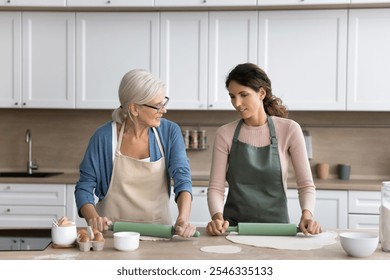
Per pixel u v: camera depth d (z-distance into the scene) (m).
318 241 1.76
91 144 2.05
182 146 2.10
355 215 3.46
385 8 3.62
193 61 3.77
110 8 3.71
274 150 2.14
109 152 2.04
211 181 2.18
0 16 3.85
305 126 4.04
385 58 3.64
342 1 3.52
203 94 3.76
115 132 2.06
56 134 4.21
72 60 3.83
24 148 4.23
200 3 3.61
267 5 3.57
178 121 4.12
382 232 1.65
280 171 2.13
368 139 4.02
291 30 3.69
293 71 3.70
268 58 3.72
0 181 3.62
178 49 3.77
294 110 3.82
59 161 4.21
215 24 3.74
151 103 1.92
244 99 2.05
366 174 4.01
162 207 2.11
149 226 1.80
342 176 3.89
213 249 1.64
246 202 2.16
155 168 2.05
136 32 3.79
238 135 2.19
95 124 4.19
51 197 3.62
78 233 1.72
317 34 3.68
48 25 3.84
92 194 2.00
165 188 2.12
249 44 3.72
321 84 3.69
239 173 2.17
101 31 3.81
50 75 3.85
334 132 4.04
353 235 1.62
